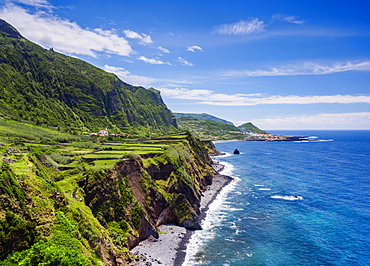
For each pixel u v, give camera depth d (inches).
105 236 1897.1
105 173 2450.8
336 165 6884.8
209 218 3058.6
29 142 3629.4
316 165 6929.1
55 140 4554.6
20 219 1270.9
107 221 2190.0
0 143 2503.7
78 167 2650.1
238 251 2269.9
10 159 1780.3
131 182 2753.4
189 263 2054.6
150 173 3255.4
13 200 1307.8
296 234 2615.7
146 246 2290.8
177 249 2276.1
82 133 6875.0
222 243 2418.8
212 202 3666.3
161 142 5310.0
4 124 4424.2
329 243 2428.6
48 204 1521.9
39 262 1165.7
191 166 4264.3
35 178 1626.5
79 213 1770.4
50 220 1443.2
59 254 1227.2
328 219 3006.9
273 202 3656.5
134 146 4598.9
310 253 2250.2
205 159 6127.0
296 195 4015.8
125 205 2372.0
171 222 2925.7
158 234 2546.8
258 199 3804.1
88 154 3400.6
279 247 2351.1
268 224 2871.6
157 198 2913.4
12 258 1135.6
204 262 2075.5
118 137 7190.0
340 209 3341.5
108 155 3270.2
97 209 2196.1
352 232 2652.6
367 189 4333.2
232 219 3024.1
